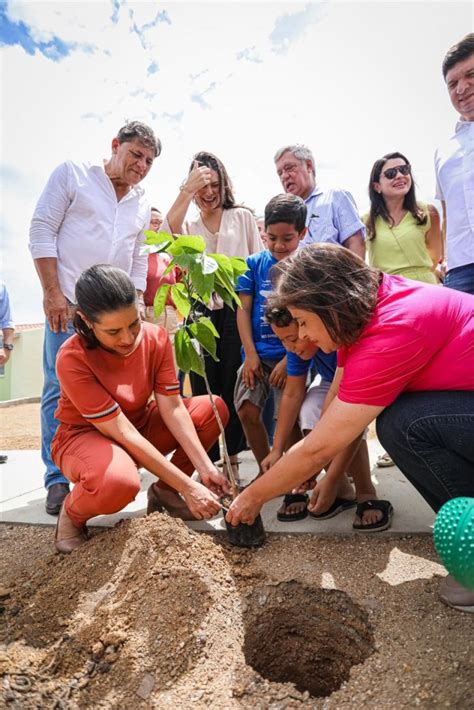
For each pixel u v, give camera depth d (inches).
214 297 124.0
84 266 122.4
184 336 91.3
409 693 59.0
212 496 88.7
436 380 74.1
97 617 71.3
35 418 398.0
